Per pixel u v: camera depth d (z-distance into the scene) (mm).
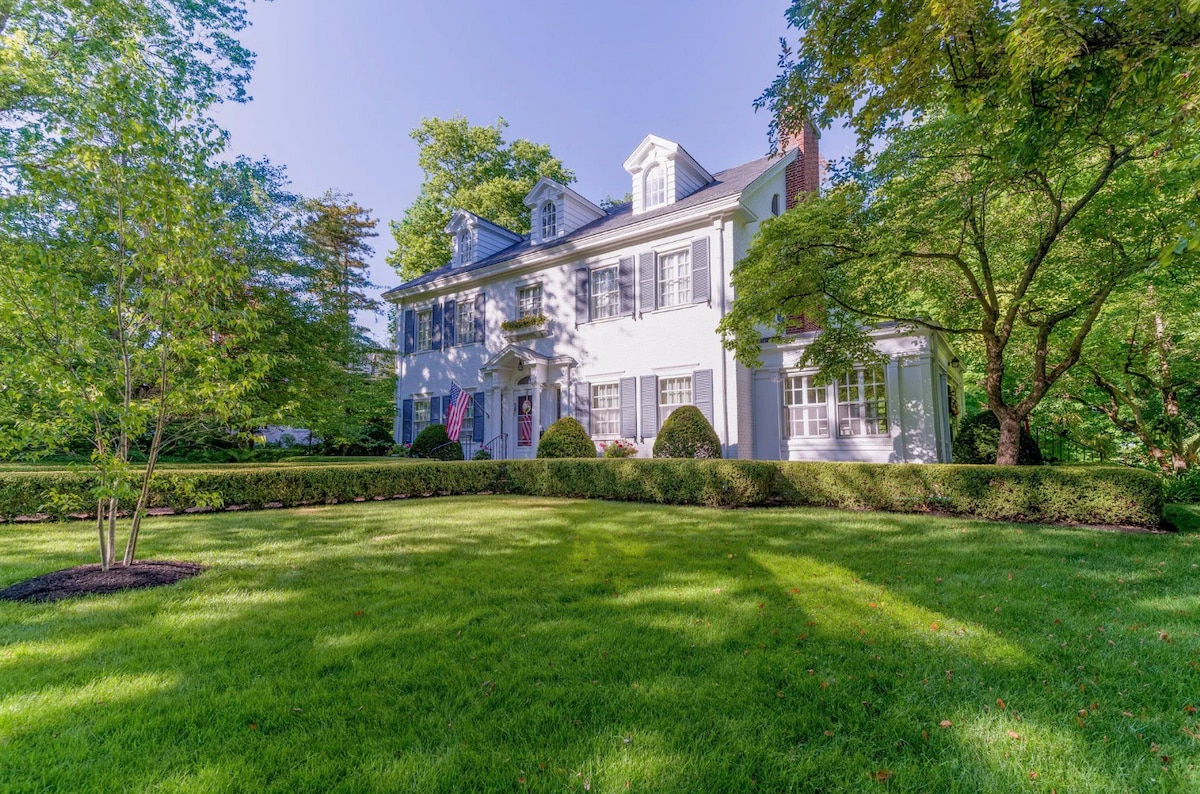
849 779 1937
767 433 12547
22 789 1827
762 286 8852
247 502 9016
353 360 17250
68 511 7797
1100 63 4121
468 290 17359
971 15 4078
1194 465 10234
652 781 1891
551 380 15156
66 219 4527
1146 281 8664
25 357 4094
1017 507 7422
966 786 1900
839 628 3334
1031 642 3129
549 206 16250
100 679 2664
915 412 10797
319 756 2045
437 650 3027
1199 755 2078
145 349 4887
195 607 3785
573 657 2943
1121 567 4812
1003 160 5520
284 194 14367
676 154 14062
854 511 8406
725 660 2879
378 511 8633
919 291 12367
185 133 4801
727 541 6016
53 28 9195
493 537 6359
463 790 1855
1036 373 8648
